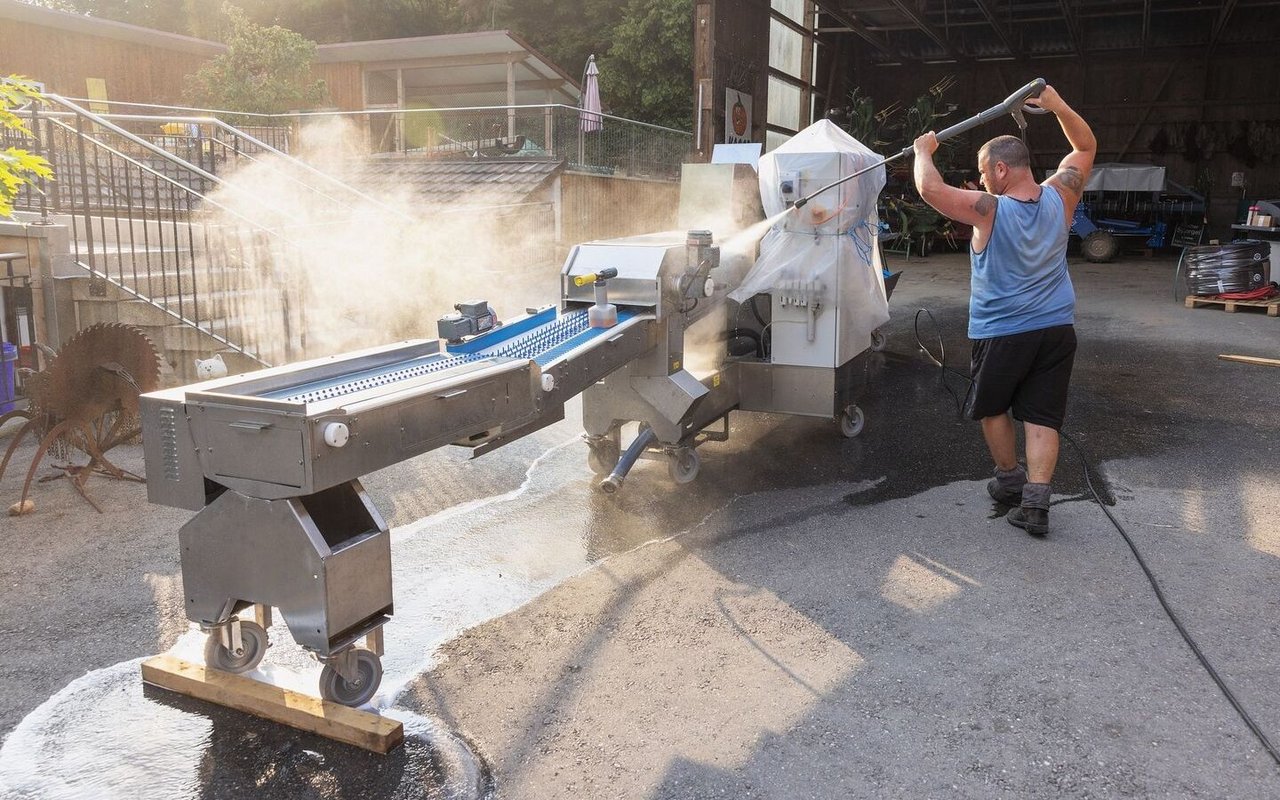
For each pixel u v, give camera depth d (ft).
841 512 14.94
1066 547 13.33
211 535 8.71
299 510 8.14
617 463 14.70
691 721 9.11
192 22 109.91
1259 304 35.40
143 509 15.10
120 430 16.21
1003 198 13.10
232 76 56.44
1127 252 69.31
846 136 17.53
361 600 8.59
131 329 15.20
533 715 9.26
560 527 14.40
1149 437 18.90
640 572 12.68
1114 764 8.33
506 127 55.16
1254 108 75.51
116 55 59.62
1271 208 37.93
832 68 71.31
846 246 16.15
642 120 89.35
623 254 13.94
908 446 18.67
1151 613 11.23
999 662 10.12
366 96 69.97
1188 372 25.20
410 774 8.33
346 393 9.31
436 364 10.82
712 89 46.09
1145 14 66.95
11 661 10.34
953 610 11.38
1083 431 19.39
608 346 12.30
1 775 8.36
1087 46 77.36
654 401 14.47
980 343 13.85
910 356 28.40
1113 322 34.12
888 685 9.70
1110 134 80.12
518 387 10.14
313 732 8.94
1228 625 10.88
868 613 11.34
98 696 9.62
